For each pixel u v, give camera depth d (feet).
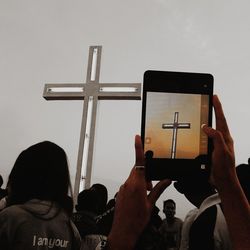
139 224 1.98
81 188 19.76
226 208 1.86
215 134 1.94
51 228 4.64
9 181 5.33
